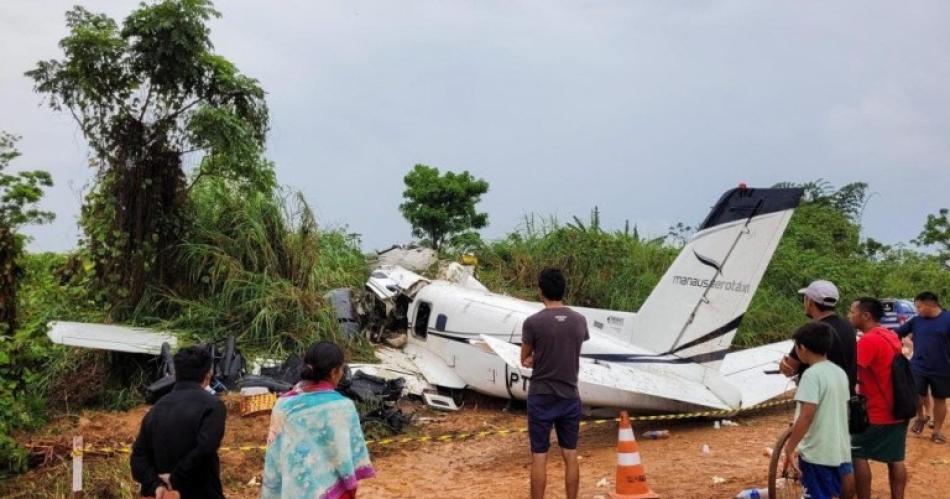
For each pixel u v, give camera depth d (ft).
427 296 39.24
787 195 27.66
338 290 41.86
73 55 36.76
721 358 28.68
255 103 40.91
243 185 41.14
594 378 26.78
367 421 30.45
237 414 29.81
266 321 36.47
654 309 30.73
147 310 38.09
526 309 34.91
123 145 38.01
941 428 29.35
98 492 21.56
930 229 74.90
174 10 37.55
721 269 29.09
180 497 13.52
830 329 16.12
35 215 26.84
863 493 18.52
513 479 23.97
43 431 28.45
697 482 22.38
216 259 38.42
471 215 65.05
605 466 24.94
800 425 15.71
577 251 53.72
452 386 35.91
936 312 27.99
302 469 12.80
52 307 37.37
